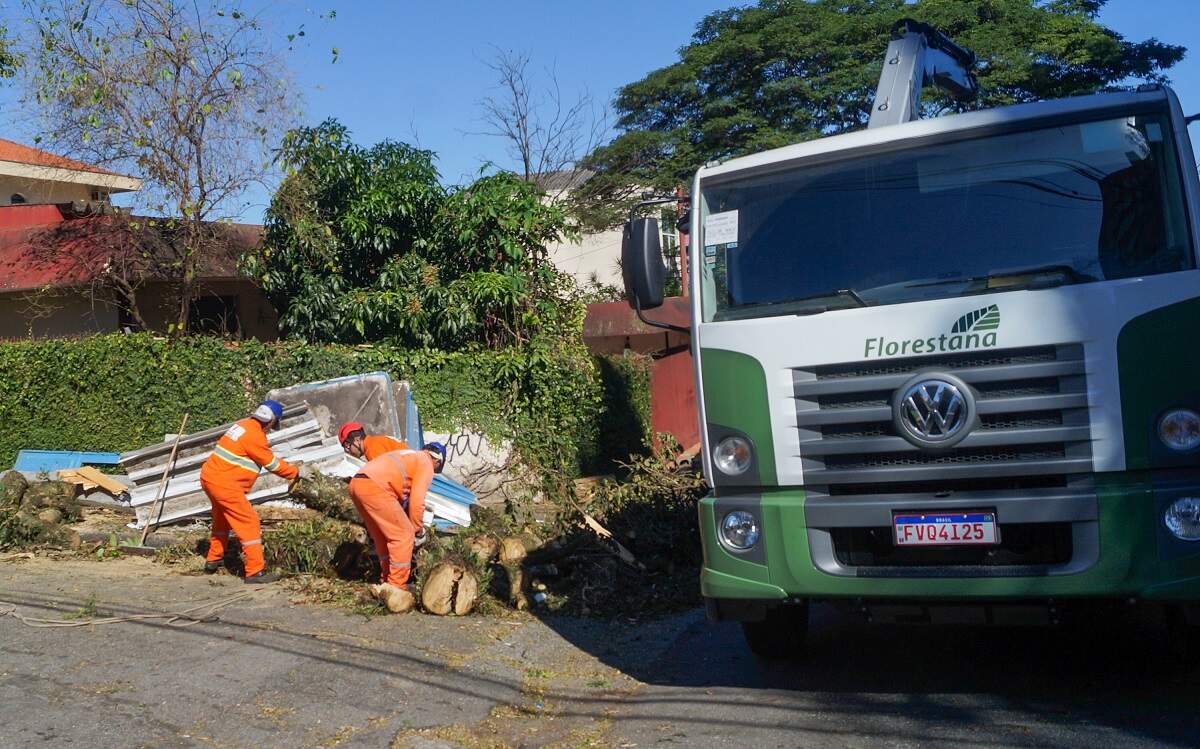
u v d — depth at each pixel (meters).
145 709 5.55
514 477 14.29
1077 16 33.88
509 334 15.38
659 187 32.78
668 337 21.83
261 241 15.84
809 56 33.78
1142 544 4.94
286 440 11.13
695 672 6.57
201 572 9.12
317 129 15.69
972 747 4.95
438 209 15.46
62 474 12.30
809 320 5.52
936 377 5.24
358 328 14.77
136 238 15.71
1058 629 7.08
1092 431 5.04
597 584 8.52
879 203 5.72
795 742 5.16
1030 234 5.38
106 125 15.07
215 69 15.46
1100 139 5.41
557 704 6.02
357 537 9.27
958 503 5.19
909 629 7.39
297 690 5.92
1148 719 5.20
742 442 5.68
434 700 5.90
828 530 5.46
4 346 13.16
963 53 9.49
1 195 22.23
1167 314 5.03
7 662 6.30
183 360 13.51
